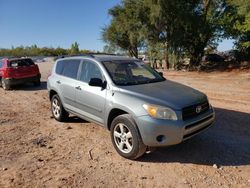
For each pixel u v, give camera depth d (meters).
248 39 29.70
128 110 5.00
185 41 31.27
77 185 4.32
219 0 30.47
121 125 5.19
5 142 6.25
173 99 4.94
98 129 7.06
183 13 28.42
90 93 6.00
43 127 7.36
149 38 31.16
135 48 37.09
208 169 4.72
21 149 5.82
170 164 4.95
